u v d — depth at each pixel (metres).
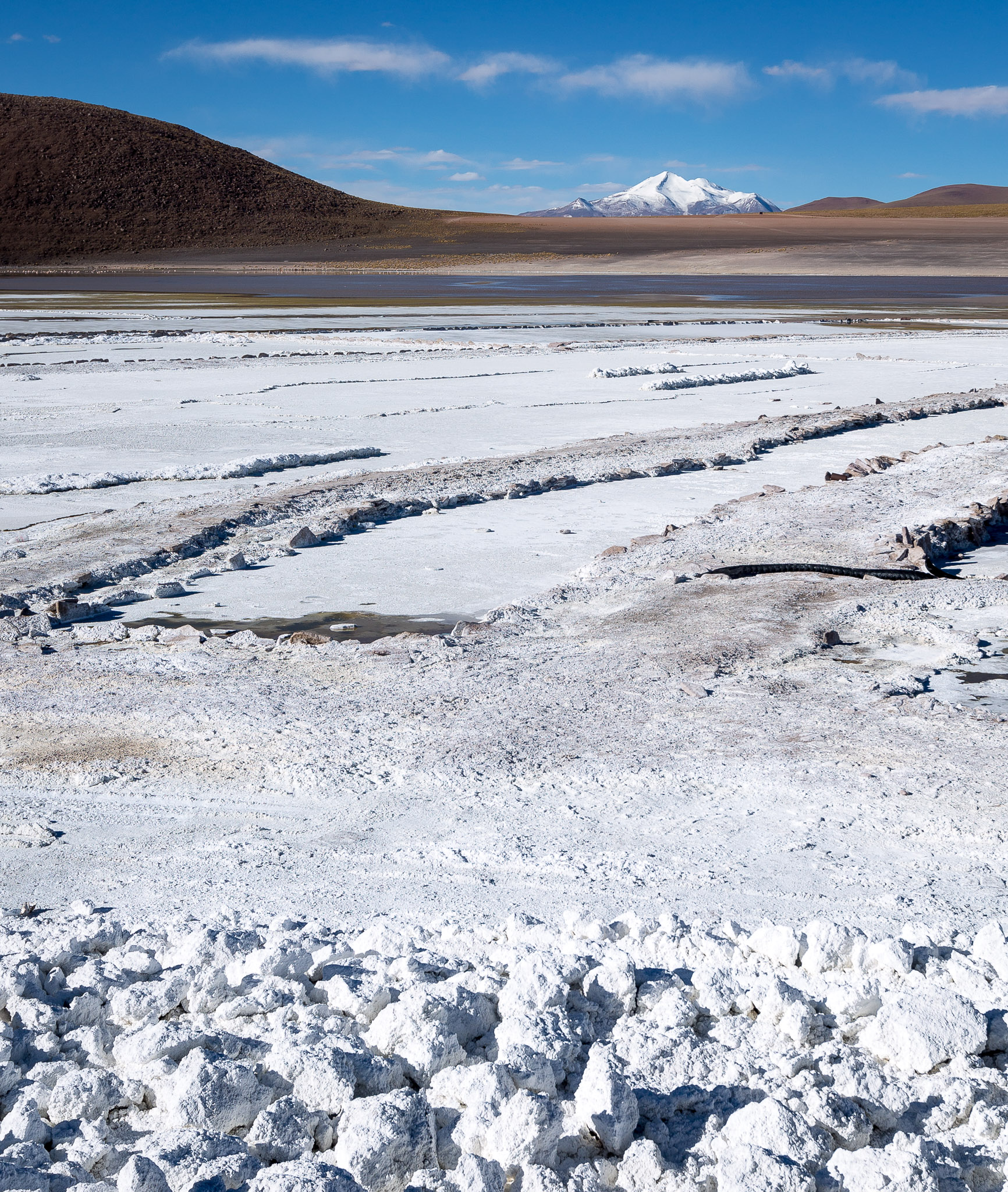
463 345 36.47
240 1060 3.06
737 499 14.48
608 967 3.60
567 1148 2.90
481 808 5.73
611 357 33.69
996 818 5.50
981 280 92.81
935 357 34.31
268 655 8.56
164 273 111.00
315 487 15.17
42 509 14.21
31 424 20.69
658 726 6.86
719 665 8.08
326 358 32.62
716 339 40.16
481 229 155.88
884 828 5.43
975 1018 3.29
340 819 5.65
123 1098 3.05
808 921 4.49
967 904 4.66
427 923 4.47
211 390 25.62
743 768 6.18
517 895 4.78
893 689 7.52
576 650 8.55
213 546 12.45
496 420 21.86
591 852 5.21
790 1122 2.83
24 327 45.31
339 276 103.00
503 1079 2.96
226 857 5.24
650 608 9.78
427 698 7.42
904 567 11.08
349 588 10.92
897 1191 2.62
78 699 7.47
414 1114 2.81
